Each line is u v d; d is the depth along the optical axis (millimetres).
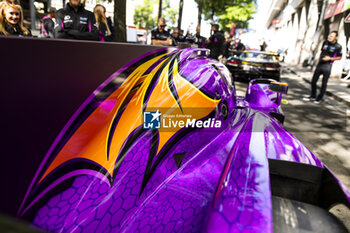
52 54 1006
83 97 1120
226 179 1090
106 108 1196
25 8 9148
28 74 958
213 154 1485
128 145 1259
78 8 2768
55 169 1062
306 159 1460
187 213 1176
